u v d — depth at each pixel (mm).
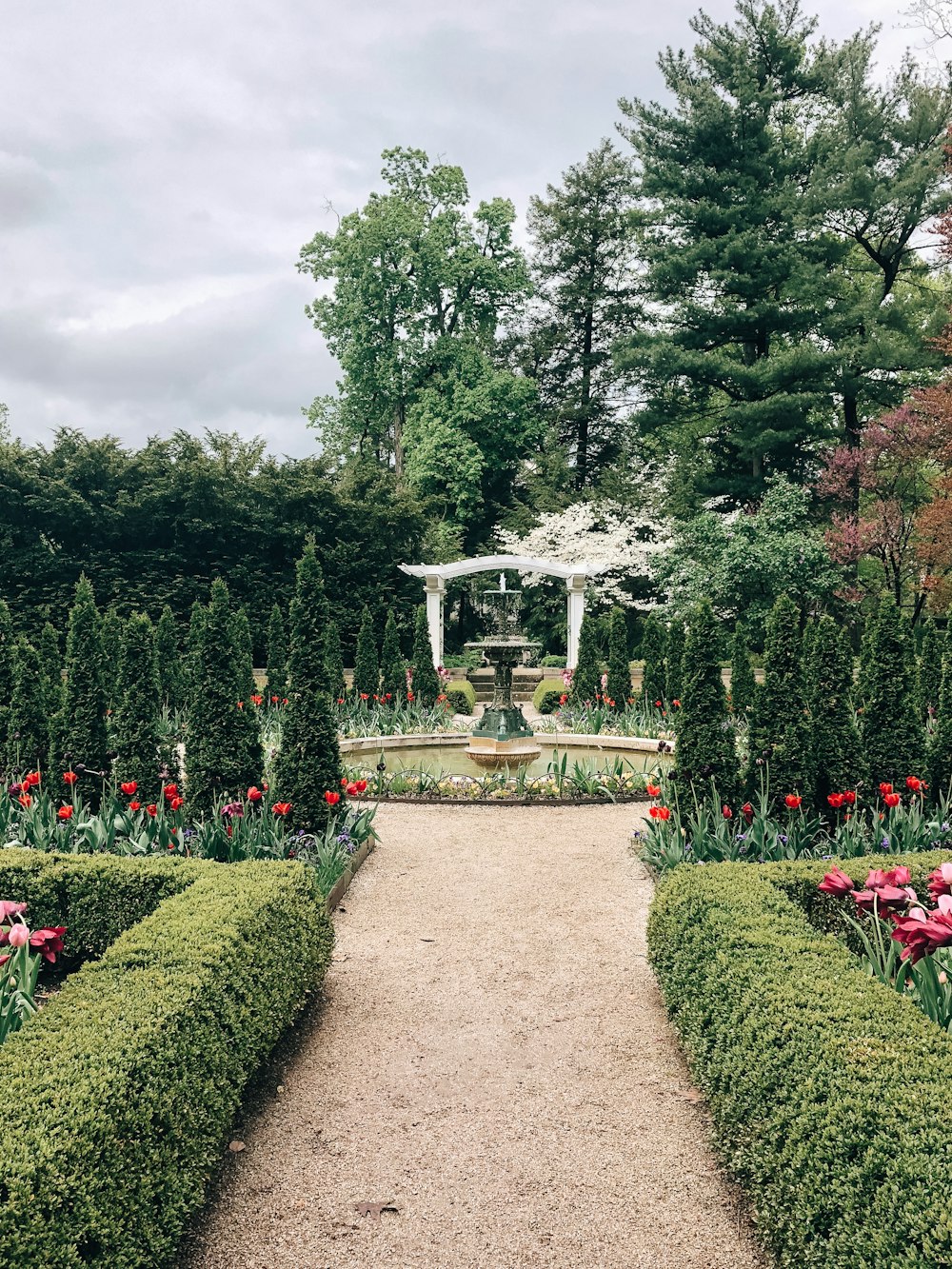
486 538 31375
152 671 7727
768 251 22469
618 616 15078
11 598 21891
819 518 23734
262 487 23891
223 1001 3385
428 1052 4191
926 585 20297
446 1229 2926
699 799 6805
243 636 14484
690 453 28109
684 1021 3854
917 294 25906
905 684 7289
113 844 6277
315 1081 3926
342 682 14492
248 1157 3348
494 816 8953
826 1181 2373
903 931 2959
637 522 26453
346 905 6277
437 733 13289
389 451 33188
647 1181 3180
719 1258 2789
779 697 6953
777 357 22422
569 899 6391
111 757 7523
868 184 21547
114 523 22688
